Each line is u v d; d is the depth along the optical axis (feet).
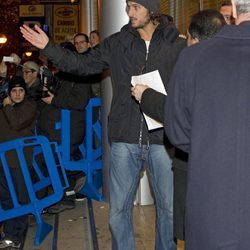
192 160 7.67
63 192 18.70
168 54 12.94
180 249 15.70
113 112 13.39
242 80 7.43
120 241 13.61
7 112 17.72
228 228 7.39
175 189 12.00
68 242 17.17
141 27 13.01
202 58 7.73
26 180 17.24
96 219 19.04
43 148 17.62
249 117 7.36
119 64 13.30
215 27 11.62
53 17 58.65
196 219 7.64
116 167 13.41
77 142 21.08
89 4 34.96
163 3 26.55
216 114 7.50
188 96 7.86
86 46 22.89
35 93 21.22
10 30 56.44
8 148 17.12
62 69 13.60
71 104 20.34
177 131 8.18
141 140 13.14
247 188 7.31
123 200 13.48
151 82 12.15
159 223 13.64
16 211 17.11
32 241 17.54
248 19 7.71
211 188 7.47
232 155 7.38
